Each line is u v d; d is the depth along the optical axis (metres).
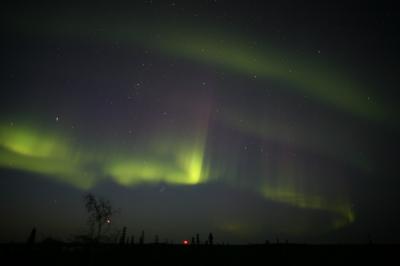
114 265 28.77
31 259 26.67
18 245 31.48
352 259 37.53
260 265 34.81
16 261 26.23
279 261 36.81
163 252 38.94
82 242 28.05
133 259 32.88
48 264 25.47
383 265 34.59
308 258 38.38
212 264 34.94
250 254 40.41
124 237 36.47
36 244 30.41
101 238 28.67
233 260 37.19
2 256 27.44
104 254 30.75
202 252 40.84
